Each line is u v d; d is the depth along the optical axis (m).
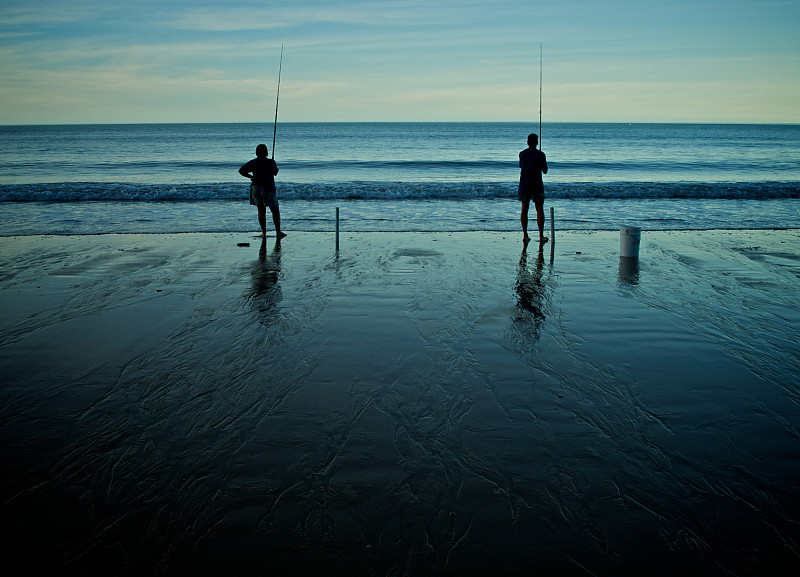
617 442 3.07
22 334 4.78
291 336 4.75
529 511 2.49
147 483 2.69
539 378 3.92
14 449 2.98
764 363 4.21
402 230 10.58
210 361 4.21
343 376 3.94
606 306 5.66
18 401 3.54
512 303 5.75
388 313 5.40
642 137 72.56
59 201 14.08
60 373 3.98
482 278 6.80
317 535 2.33
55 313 5.36
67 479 2.71
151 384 3.80
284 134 81.69
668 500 2.56
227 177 24.03
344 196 15.17
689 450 2.99
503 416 3.37
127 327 4.97
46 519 2.42
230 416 3.36
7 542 2.27
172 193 14.62
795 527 2.37
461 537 2.32
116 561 2.17
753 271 7.20
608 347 4.53
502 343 4.60
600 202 14.62
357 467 2.83
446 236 9.84
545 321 5.18
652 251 8.52
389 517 2.45
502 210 13.21
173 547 2.25
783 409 3.46
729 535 2.33
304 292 6.14
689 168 28.39
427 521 2.42
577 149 46.62
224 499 2.57
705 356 4.34
